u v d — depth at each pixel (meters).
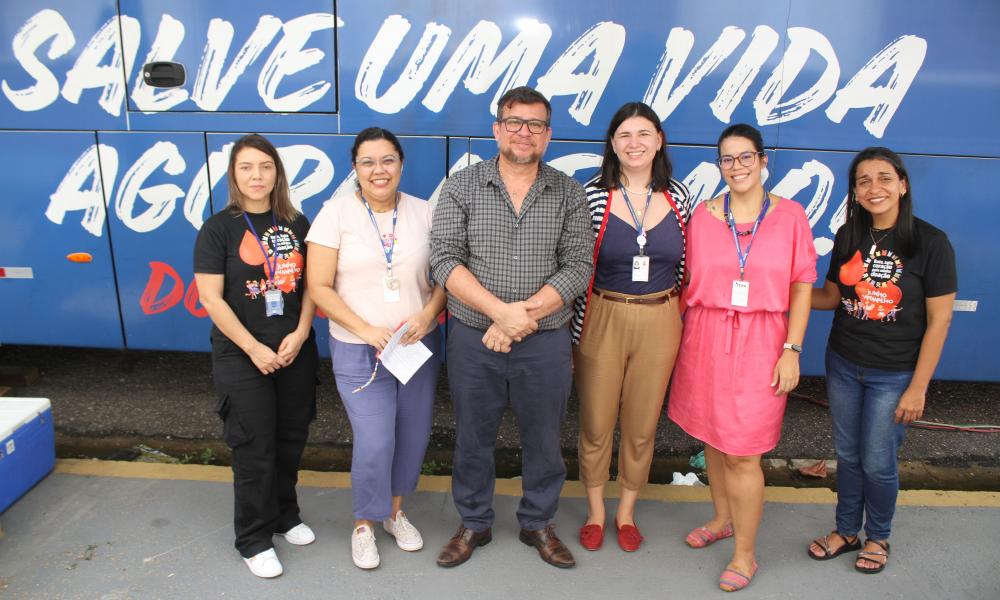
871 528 2.70
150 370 4.62
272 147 2.46
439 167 3.52
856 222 2.50
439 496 3.16
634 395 2.68
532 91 2.34
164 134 3.57
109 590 2.49
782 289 2.41
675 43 3.35
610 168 2.56
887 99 3.40
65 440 3.72
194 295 3.76
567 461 3.64
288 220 2.54
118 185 3.65
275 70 3.46
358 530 2.67
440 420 4.06
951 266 2.35
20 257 3.80
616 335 2.59
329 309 2.46
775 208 2.45
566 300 2.38
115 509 2.98
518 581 2.60
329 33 3.40
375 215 2.50
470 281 2.36
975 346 3.72
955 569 2.70
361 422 2.54
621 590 2.56
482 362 2.46
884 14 3.31
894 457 2.58
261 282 2.46
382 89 3.45
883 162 2.34
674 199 2.56
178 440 3.76
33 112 3.60
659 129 2.50
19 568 2.59
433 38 3.38
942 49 3.35
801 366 3.79
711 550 2.81
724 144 2.40
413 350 2.51
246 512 2.57
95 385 4.39
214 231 2.42
